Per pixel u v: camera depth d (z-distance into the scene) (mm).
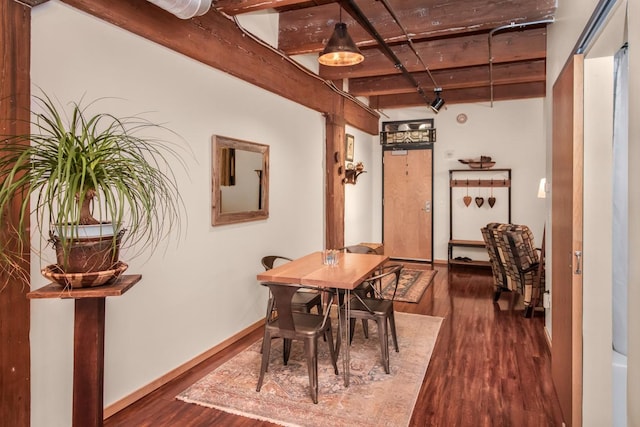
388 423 2299
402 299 4840
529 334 3680
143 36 2549
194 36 2924
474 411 2428
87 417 1680
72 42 2137
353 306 3059
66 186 1394
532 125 6621
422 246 7422
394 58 3939
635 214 1146
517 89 6055
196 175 3053
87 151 1519
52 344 2072
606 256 2055
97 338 1671
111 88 2361
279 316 2594
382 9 3512
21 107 1822
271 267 3641
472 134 7000
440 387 2717
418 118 7355
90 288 1580
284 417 2371
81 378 1670
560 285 2480
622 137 2152
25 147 1611
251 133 3756
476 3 3238
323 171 5344
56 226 1494
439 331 3771
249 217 3705
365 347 3385
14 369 1824
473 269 6680
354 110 6172
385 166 7625
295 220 4637
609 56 2029
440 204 7270
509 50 4082
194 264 3057
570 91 2160
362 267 3090
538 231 6637
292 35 3938
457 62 4270
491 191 6902
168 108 2781
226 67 3266
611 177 2049
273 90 3977
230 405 2506
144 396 2617
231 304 3510
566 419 2246
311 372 2537
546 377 2852
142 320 2613
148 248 2633
